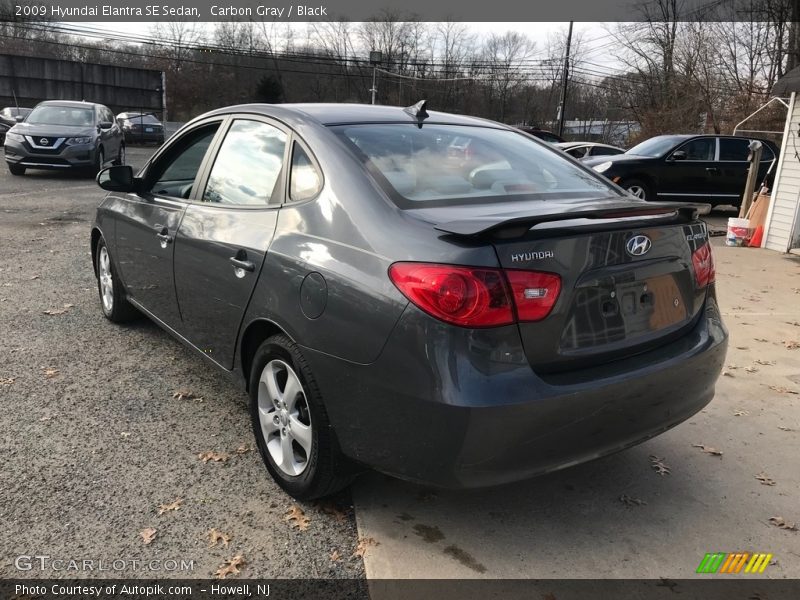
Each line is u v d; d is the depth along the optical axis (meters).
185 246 3.42
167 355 4.38
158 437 3.30
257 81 64.38
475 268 2.11
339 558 2.46
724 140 12.65
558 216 2.17
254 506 2.76
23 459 3.04
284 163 2.97
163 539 2.52
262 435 2.92
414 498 2.86
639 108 37.75
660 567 2.46
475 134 3.33
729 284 7.03
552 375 2.25
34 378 3.93
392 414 2.24
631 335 2.48
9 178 14.41
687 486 3.04
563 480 3.07
